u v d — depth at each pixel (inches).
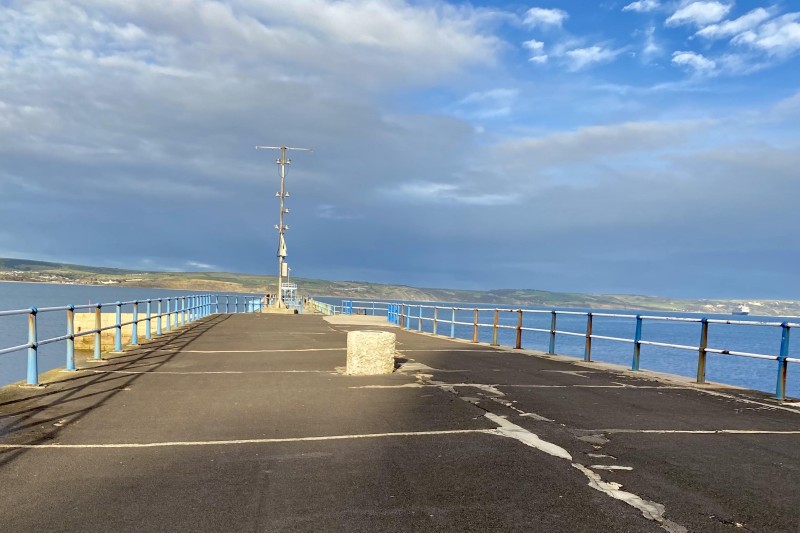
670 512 183.3
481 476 215.6
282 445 256.4
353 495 196.7
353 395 374.9
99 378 431.5
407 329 1120.2
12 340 2129.7
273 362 535.2
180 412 321.4
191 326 1013.2
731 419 314.8
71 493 197.2
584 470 223.1
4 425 288.0
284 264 1994.3
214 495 196.1
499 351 681.0
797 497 197.0
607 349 2458.2
